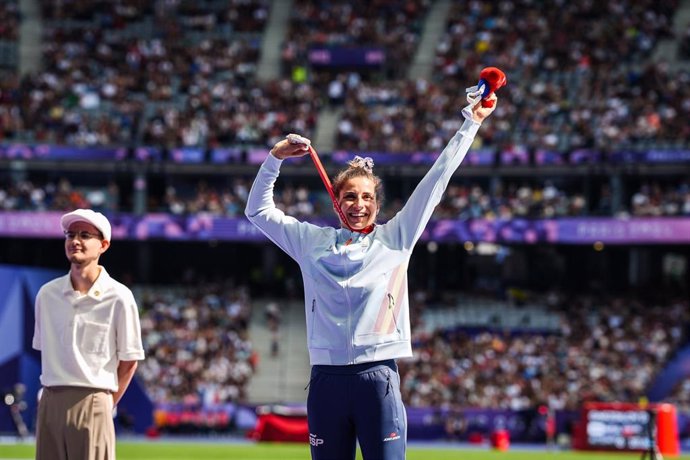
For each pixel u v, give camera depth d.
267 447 53.34
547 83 87.81
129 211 85.00
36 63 92.38
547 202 80.25
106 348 12.49
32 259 85.50
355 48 91.19
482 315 80.56
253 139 84.69
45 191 82.31
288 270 85.56
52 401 12.32
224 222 80.56
